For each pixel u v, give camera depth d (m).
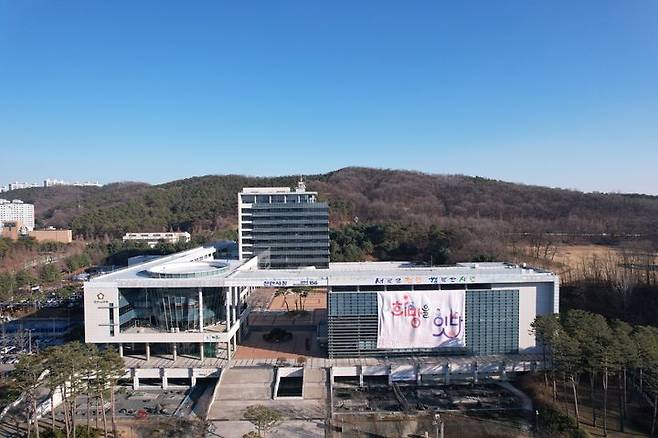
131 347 116.94
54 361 78.06
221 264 141.25
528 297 116.25
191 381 106.81
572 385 97.50
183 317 114.00
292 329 141.00
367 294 113.75
